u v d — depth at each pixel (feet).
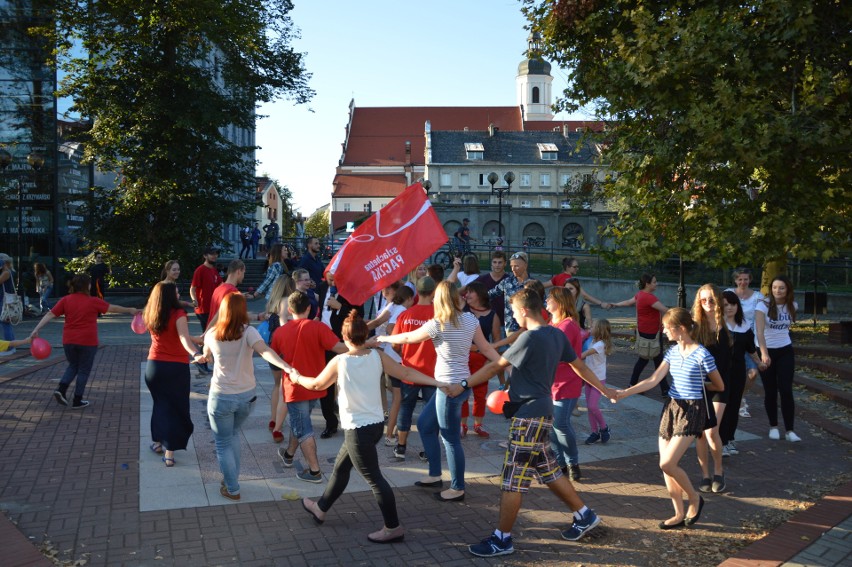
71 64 76.54
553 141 275.59
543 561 15.88
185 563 15.48
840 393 32.91
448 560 15.85
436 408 19.43
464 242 105.29
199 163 80.48
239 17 81.66
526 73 362.94
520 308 16.99
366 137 352.08
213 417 18.86
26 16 83.66
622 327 65.05
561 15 43.55
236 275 28.32
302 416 20.57
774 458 23.98
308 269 33.73
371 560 15.78
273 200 308.19
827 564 15.44
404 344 22.02
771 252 37.63
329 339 20.43
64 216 89.92
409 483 21.08
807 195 37.01
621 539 17.11
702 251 40.14
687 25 37.09
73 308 29.66
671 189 40.86
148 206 78.07
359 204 333.01
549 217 131.64
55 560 15.47
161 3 73.51
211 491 19.98
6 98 85.35
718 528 17.83
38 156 85.51
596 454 24.32
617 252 44.16
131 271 79.46
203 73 80.79
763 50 36.70
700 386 17.58
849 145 35.68
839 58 37.17
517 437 16.26
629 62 38.91
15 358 43.32
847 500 19.31
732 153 35.19
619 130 44.11
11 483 20.52
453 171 267.80
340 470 17.29
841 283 76.38
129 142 77.82
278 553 16.07
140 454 23.44
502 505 16.10
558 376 21.18
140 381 36.42
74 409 29.78
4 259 43.14
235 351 18.80
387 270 23.43
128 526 17.44
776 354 26.30
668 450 17.49
